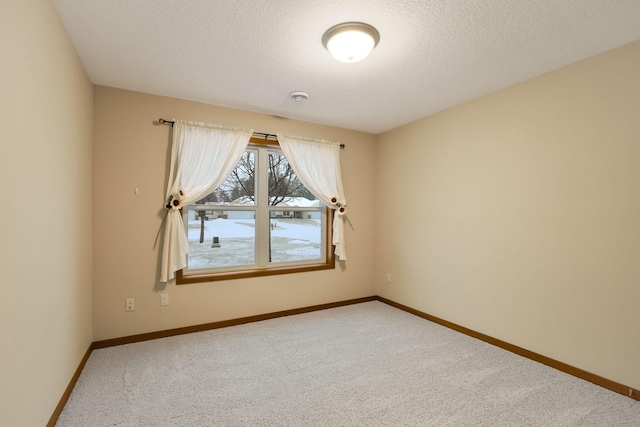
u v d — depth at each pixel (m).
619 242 2.09
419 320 3.53
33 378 1.44
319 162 3.83
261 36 2.01
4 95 1.16
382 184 4.29
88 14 1.78
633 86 2.03
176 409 1.88
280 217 3.84
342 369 2.39
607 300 2.15
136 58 2.28
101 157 2.72
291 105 3.26
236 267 3.51
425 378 2.27
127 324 2.82
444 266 3.38
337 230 3.93
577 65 2.31
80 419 1.77
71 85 2.05
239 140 3.31
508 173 2.77
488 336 2.92
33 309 1.44
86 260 2.47
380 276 4.32
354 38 1.89
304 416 1.83
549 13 1.76
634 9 1.71
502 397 2.03
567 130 2.37
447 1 1.66
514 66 2.40
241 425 1.75
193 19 1.83
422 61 2.32
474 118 3.07
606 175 2.16
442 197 3.41
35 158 1.46
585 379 2.24
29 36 1.38
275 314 3.58
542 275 2.52
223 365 2.44
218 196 3.48
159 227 2.97
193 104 3.13
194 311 3.12
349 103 3.20
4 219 1.17
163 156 2.99
